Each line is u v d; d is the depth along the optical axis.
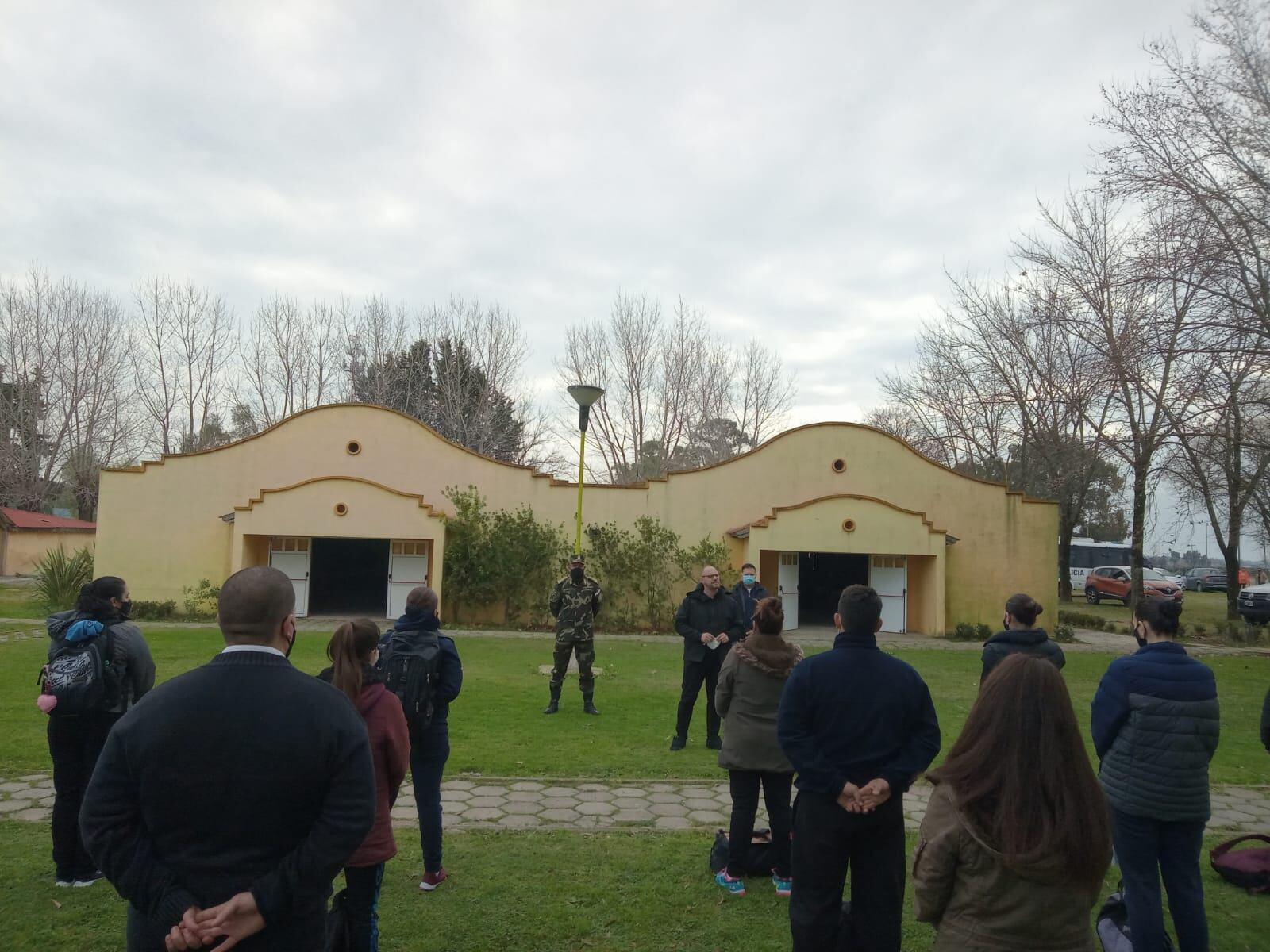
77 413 38.22
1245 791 7.71
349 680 3.84
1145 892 3.86
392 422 20.75
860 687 3.69
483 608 20.41
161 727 2.24
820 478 21.06
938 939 2.65
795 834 3.79
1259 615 23.73
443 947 4.21
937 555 20.12
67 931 4.26
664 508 20.78
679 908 4.72
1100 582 36.00
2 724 8.55
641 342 39.31
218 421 40.28
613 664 14.27
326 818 2.26
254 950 2.24
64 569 20.55
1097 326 19.58
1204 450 18.53
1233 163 15.10
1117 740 4.01
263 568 2.51
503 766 7.61
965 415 32.53
